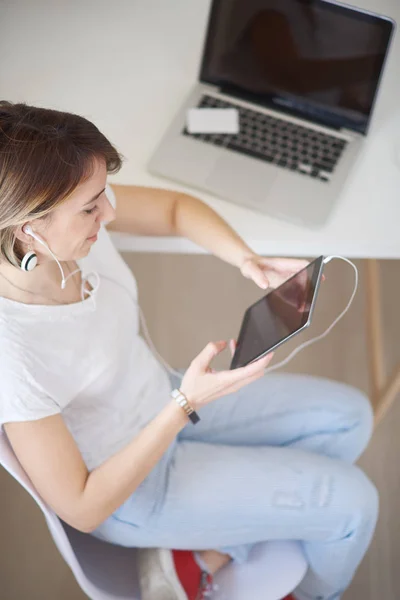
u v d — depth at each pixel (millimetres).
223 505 1270
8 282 1117
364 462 1995
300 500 1284
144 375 1339
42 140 944
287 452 1354
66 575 1786
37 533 1851
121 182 1504
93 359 1218
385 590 1795
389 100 1657
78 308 1183
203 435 1427
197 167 1519
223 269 2348
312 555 1383
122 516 1269
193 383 1152
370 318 1986
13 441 1110
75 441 1248
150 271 2334
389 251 1454
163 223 1413
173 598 1272
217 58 1624
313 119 1606
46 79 1666
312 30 1522
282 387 1445
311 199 1484
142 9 1809
